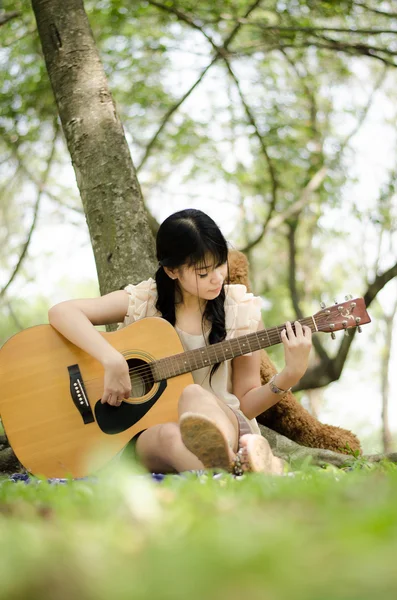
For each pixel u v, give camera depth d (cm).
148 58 1101
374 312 1941
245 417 362
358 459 435
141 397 369
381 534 100
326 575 81
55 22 551
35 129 1096
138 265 495
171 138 1223
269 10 972
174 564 87
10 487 251
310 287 1648
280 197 1277
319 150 1218
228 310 386
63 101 540
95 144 521
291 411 473
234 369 385
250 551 90
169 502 171
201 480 250
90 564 93
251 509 154
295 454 454
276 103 1185
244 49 1008
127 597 80
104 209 509
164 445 321
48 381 374
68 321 375
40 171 1230
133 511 148
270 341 372
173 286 387
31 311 1914
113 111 537
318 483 223
